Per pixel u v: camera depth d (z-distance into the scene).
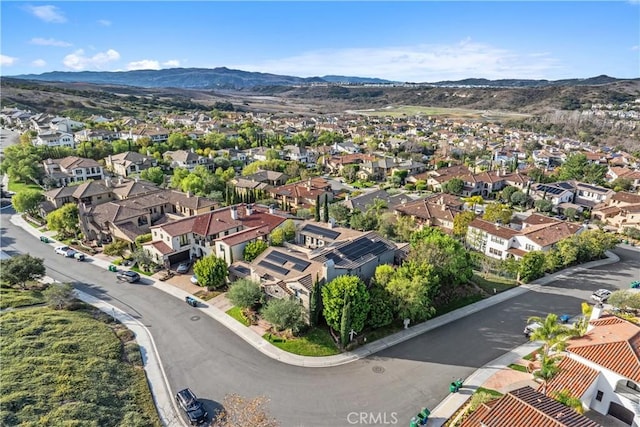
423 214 90.44
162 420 35.12
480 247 80.00
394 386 40.00
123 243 70.31
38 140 147.75
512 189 118.62
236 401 34.72
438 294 56.62
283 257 55.22
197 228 67.62
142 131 171.25
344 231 67.00
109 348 43.69
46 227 85.00
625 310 54.19
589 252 72.50
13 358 39.41
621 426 34.78
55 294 52.34
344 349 45.31
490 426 29.48
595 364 36.47
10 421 31.34
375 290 49.91
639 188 123.81
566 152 182.12
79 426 32.09
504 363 43.88
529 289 62.47
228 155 152.38
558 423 28.30
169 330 48.59
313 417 35.84
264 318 48.81
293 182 122.38
